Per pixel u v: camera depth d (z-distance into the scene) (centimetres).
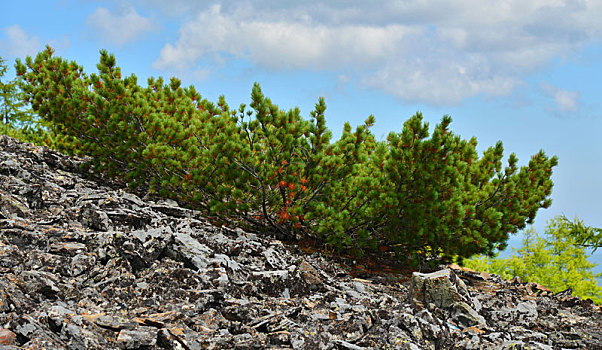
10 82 2797
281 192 1301
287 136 1247
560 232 2217
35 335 533
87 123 1503
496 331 840
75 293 683
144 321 635
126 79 1508
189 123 1472
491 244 1364
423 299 892
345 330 716
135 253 797
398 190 1245
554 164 1498
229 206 1282
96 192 1189
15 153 1402
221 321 677
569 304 1165
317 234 1358
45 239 789
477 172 1451
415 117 1211
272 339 645
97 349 552
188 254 834
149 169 1428
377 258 1409
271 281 849
